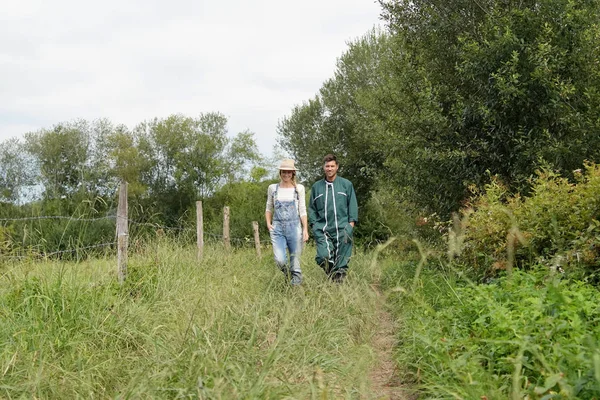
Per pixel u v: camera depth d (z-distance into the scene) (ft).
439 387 10.43
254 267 29.91
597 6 31.22
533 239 20.72
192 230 32.19
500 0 33.63
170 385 11.47
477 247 22.50
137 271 22.34
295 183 27.17
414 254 39.70
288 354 13.24
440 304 19.72
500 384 10.65
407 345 15.16
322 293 19.39
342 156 91.71
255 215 72.69
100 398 11.84
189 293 20.62
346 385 11.69
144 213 29.66
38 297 16.28
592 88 29.14
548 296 12.88
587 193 19.94
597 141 28.30
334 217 26.76
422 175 35.29
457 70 35.06
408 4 37.42
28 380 11.63
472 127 33.81
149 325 16.49
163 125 139.74
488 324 13.67
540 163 28.99
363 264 33.94
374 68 89.04
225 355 12.67
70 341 14.42
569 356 9.74
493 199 24.13
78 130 125.70
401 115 37.19
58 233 21.43
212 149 139.74
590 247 18.16
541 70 29.35
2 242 20.02
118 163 132.46
